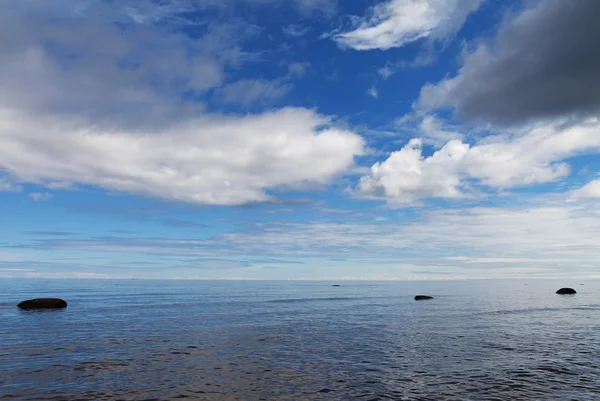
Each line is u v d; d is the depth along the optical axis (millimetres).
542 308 49594
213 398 13289
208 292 92938
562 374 16453
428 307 51906
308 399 13219
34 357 19438
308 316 40500
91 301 58281
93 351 21141
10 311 41688
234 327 31547
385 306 53750
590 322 35000
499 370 17188
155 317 38188
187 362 18703
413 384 15000
